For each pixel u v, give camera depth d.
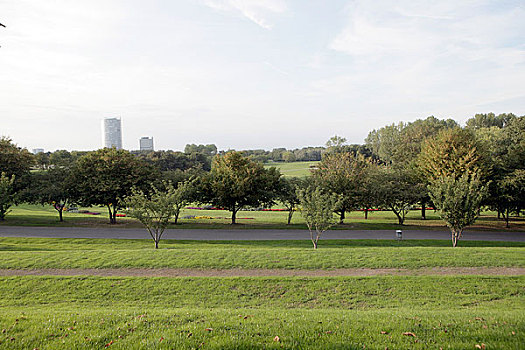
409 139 60.69
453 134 38.09
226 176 35.03
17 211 48.12
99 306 12.52
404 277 14.82
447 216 23.25
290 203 36.56
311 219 22.34
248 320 8.60
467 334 7.16
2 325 8.20
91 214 47.25
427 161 37.41
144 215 23.06
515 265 16.66
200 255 18.75
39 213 46.53
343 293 13.54
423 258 17.83
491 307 11.86
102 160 36.28
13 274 16.08
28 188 36.28
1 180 29.16
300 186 36.44
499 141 44.91
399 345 6.67
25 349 6.84
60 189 35.44
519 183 33.25
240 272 16.28
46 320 8.73
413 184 38.66
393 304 12.45
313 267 16.86
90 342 7.14
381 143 91.62
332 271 16.30
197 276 15.55
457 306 12.08
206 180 36.12
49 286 14.31
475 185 23.55
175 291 13.90
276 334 7.38
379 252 19.11
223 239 27.91
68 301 13.02
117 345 6.95
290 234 30.75
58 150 86.62
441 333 7.29
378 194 35.62
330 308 12.22
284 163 162.75
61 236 28.52
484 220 42.25
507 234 31.80
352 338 7.13
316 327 7.87
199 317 8.98
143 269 16.78
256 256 18.52
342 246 24.70
